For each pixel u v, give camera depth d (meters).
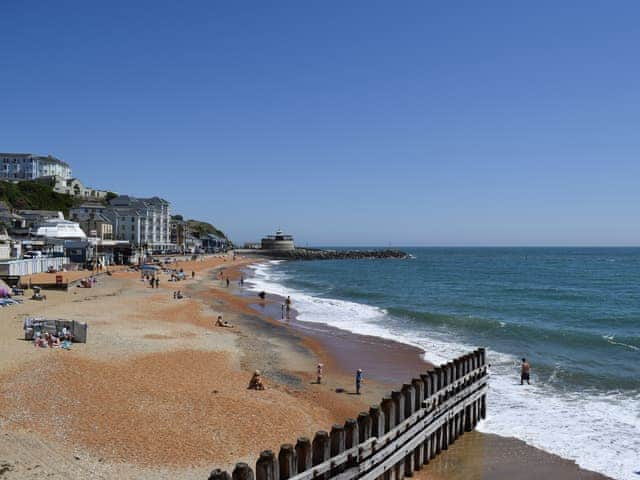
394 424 14.72
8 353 24.22
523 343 35.31
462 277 106.06
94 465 14.00
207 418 18.23
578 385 25.33
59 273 66.06
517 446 18.38
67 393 19.25
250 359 29.05
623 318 47.62
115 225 141.25
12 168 173.12
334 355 31.88
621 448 18.16
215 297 60.44
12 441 14.90
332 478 12.03
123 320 37.62
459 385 18.89
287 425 18.30
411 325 43.03
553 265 157.75
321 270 134.88
